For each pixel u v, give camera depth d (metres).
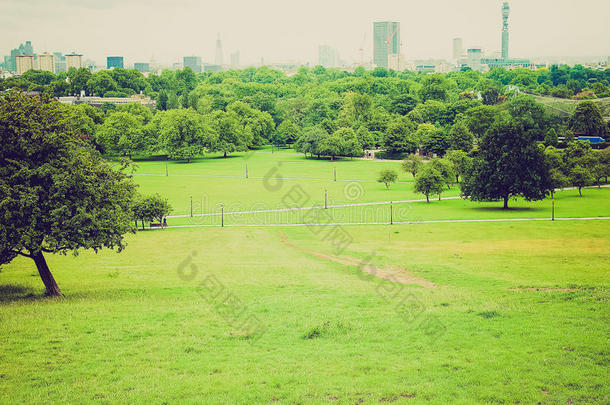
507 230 71.06
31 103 38.41
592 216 80.75
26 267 50.69
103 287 41.00
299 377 22.95
